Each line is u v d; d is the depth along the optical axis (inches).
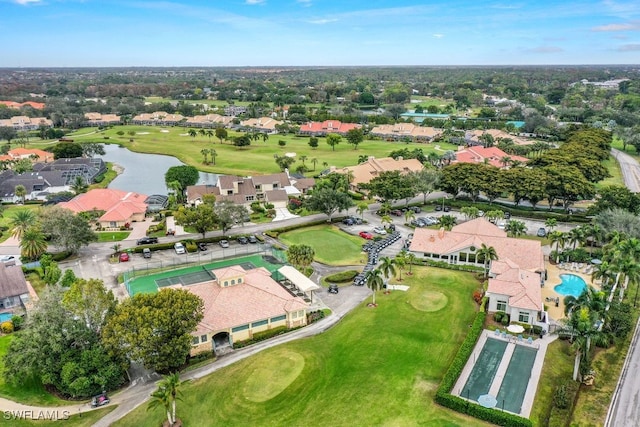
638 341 3122.5
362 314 3464.6
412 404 2503.7
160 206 6240.2
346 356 2947.8
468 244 4365.2
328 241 5029.5
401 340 3107.8
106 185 7815.0
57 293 2854.3
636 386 2655.0
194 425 2386.8
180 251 4677.7
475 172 6387.8
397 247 4820.4
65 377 2546.8
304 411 2469.2
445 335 3186.5
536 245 4207.7
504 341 3122.5
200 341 2979.8
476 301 3666.3
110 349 2642.7
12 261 4313.5
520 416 2367.1
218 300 3196.4
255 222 5669.3
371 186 6161.4
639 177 7780.5
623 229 4441.4
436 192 7199.8
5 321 3412.9
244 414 2456.9
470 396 2568.9
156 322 2600.9
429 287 3907.5
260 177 6747.1
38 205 6628.9
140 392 2657.5
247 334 3164.4
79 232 4471.0
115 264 4402.1
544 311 3440.0
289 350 3002.0
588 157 7362.2
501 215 5374.0
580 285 3944.4
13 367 2608.3
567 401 2472.9
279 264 4375.0
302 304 3326.8
